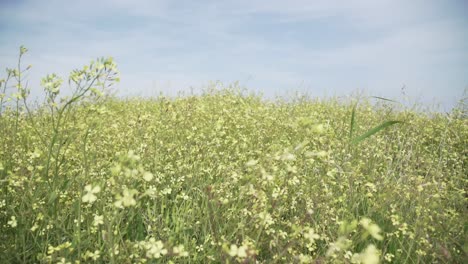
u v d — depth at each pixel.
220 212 3.14
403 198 3.61
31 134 4.45
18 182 3.00
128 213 3.13
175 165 4.46
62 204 3.16
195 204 3.41
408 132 6.26
